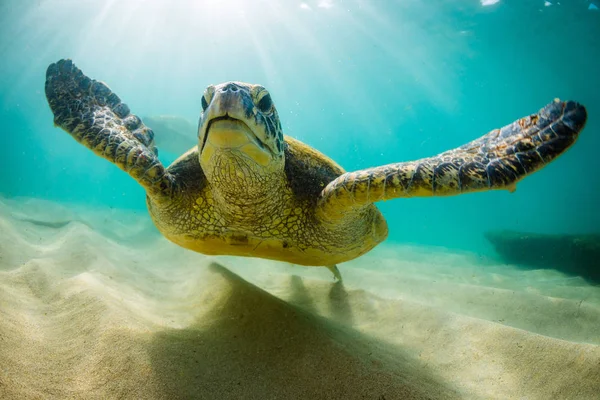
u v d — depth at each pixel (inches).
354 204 20.3
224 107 17.7
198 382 15.5
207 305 25.1
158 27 229.3
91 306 19.7
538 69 253.6
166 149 116.9
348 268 53.5
